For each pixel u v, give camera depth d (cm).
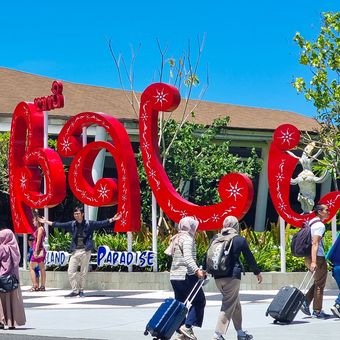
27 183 2459
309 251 1491
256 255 2247
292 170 2141
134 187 2216
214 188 3155
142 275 2206
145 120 2220
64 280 2300
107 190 2228
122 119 3294
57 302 1934
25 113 2472
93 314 1659
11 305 1423
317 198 4550
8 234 1412
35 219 2288
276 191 2155
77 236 2059
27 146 2458
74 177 2319
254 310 1666
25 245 2491
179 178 3114
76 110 3641
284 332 1330
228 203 2066
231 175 2067
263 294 2027
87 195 2283
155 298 1986
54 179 2359
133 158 2231
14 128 2523
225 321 1216
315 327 1390
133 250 2350
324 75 2869
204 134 3225
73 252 2056
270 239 2464
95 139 3222
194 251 1243
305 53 2875
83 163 2306
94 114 2275
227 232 1234
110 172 3950
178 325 1182
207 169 3119
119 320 1554
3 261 1405
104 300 1958
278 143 2150
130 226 2197
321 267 1500
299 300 1442
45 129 2427
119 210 2211
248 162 3247
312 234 1480
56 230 2562
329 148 2831
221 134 3553
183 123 3228
